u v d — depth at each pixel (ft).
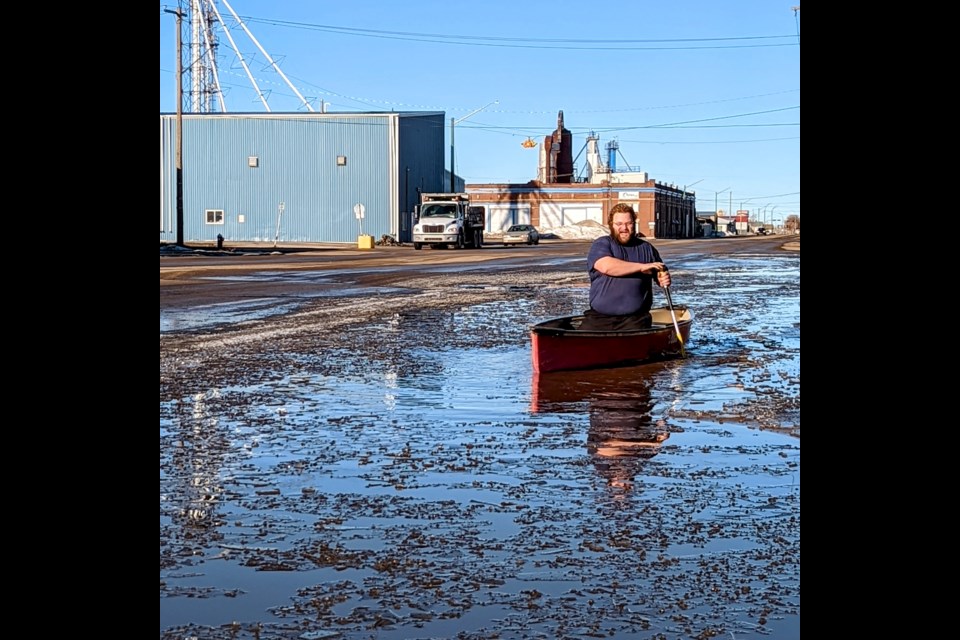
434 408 22.58
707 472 16.16
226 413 21.85
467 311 48.78
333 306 51.29
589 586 10.57
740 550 11.87
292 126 203.31
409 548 11.95
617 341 29.71
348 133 202.69
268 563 11.36
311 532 12.66
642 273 31.35
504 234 206.80
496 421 20.99
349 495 14.65
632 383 26.53
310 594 10.31
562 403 23.31
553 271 89.04
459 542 12.19
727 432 19.74
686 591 10.41
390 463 16.87
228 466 16.61
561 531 12.71
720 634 9.20
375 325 41.91
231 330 39.65
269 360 30.94
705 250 164.35
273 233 205.16
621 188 318.04
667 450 17.95
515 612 9.79
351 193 203.62
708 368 29.50
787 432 19.71
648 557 11.59
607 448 18.12
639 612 9.77
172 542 12.21
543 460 17.11
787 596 10.25
